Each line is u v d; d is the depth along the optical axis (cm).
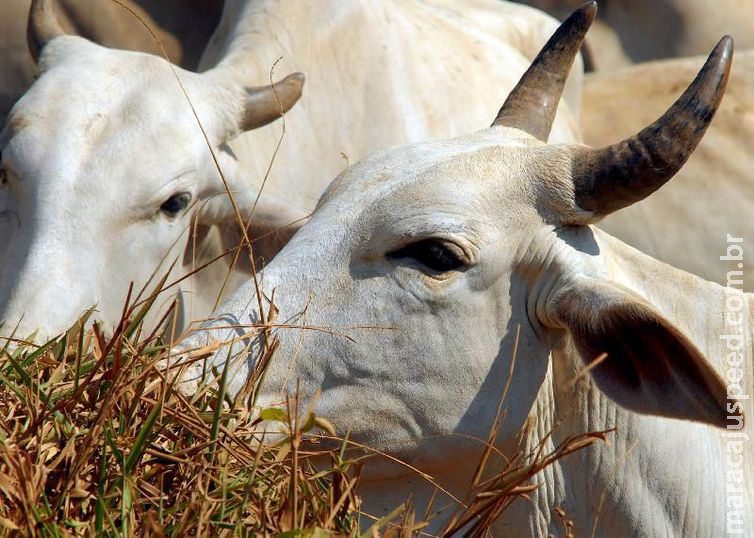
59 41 1330
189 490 724
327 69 1495
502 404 902
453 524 795
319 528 704
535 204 898
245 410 830
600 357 809
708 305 990
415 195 886
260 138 1401
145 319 1221
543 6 2495
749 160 2020
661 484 938
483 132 955
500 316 896
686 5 2462
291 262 902
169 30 1859
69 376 813
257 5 1505
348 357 886
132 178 1195
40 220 1160
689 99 867
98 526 677
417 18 1675
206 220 1298
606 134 2058
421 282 880
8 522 645
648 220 1975
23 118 1205
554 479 938
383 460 909
